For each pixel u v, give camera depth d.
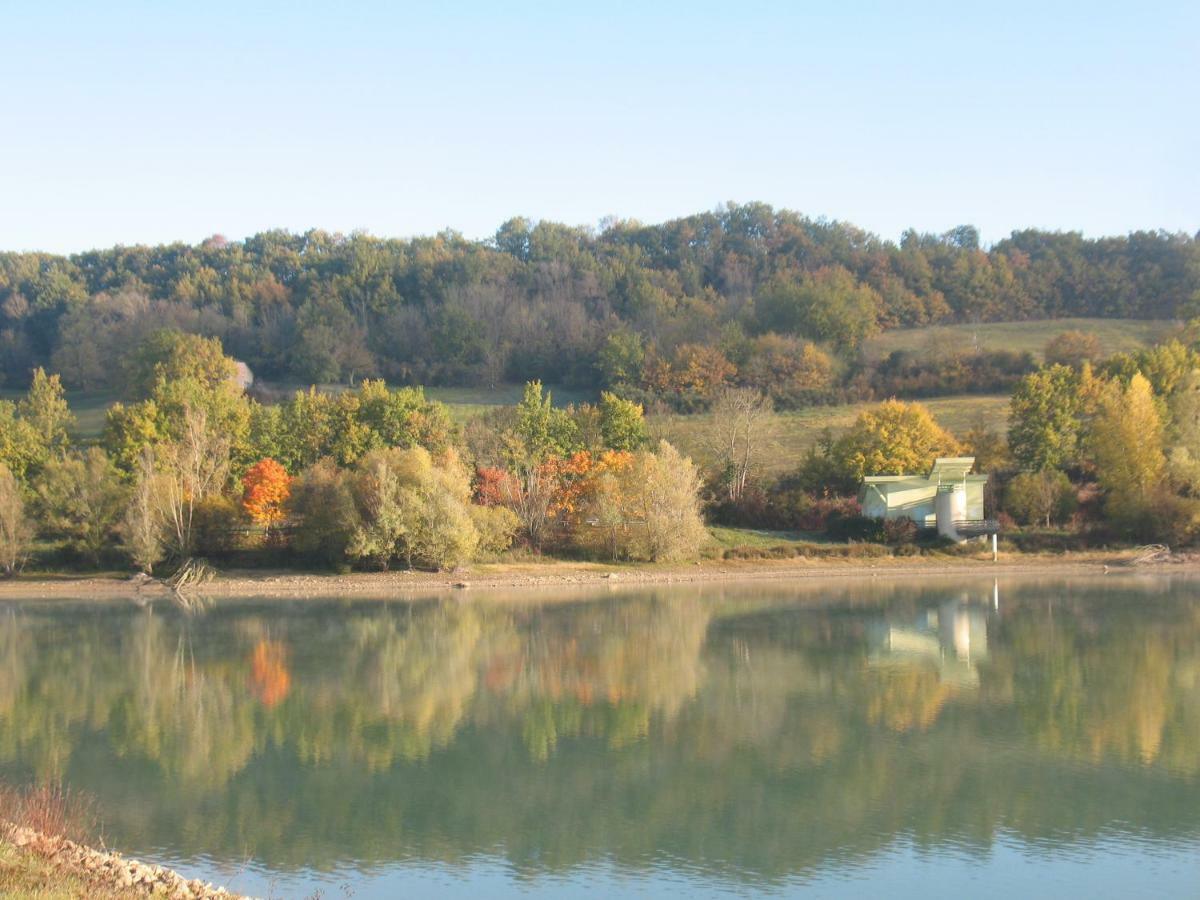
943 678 54.94
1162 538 101.69
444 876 31.52
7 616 77.38
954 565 98.06
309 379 187.75
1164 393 124.94
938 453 117.25
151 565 93.50
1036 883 30.80
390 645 65.62
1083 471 116.94
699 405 159.62
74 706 50.91
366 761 42.25
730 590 87.88
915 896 30.11
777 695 51.84
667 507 100.69
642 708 49.84
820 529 112.31
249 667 59.53
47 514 95.50
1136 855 32.72
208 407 122.38
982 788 38.38
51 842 26.95
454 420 152.88
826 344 178.75
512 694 52.81
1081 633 66.50
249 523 101.50
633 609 78.50
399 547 96.12
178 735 45.88
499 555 101.00
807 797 37.78
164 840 33.97
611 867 32.19
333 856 32.84
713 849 33.44
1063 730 45.50
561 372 188.75
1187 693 51.47
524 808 36.94
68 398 183.12
